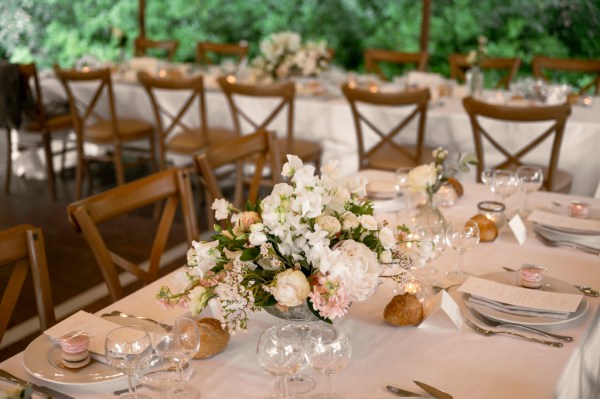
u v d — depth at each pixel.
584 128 3.72
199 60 6.25
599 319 1.73
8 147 5.11
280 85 4.09
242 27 7.23
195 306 1.42
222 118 4.80
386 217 2.34
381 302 1.74
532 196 2.60
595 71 5.01
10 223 4.48
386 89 4.71
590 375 1.71
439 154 2.12
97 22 6.87
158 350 1.35
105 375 1.42
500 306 1.66
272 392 1.38
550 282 1.80
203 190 4.85
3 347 2.97
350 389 1.38
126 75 5.25
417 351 1.51
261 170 2.97
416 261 1.70
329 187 1.47
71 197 5.14
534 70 5.18
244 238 1.43
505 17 6.22
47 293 1.84
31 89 5.12
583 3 5.92
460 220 2.30
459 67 5.89
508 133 3.88
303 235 1.39
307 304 1.42
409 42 6.61
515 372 1.42
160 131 4.66
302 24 6.97
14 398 1.13
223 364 1.49
